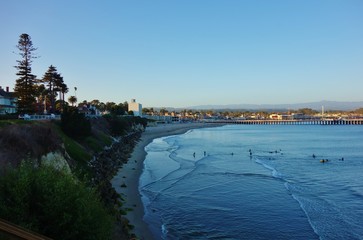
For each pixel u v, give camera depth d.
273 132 182.25
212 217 30.56
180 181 45.53
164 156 73.12
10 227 14.22
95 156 47.81
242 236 26.17
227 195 38.16
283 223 28.84
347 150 87.62
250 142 116.19
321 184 44.38
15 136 26.58
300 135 153.00
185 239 25.64
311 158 71.69
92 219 17.36
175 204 34.47
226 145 104.19
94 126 75.12
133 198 36.06
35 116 57.47
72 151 40.19
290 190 40.56
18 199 15.81
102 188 31.08
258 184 43.88
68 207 16.69
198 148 93.88
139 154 75.50
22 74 67.12
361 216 30.66
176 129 196.38
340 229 27.36
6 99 90.12
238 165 60.97
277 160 68.50
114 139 78.50
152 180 45.88
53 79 90.81
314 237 25.75
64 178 18.27
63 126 48.78
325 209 32.78
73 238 16.45
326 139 126.50
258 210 32.53
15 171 18.03
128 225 27.00
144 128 170.88
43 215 16.44
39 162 26.73
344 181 46.31
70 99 141.12
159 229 27.48
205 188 41.47
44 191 16.83
